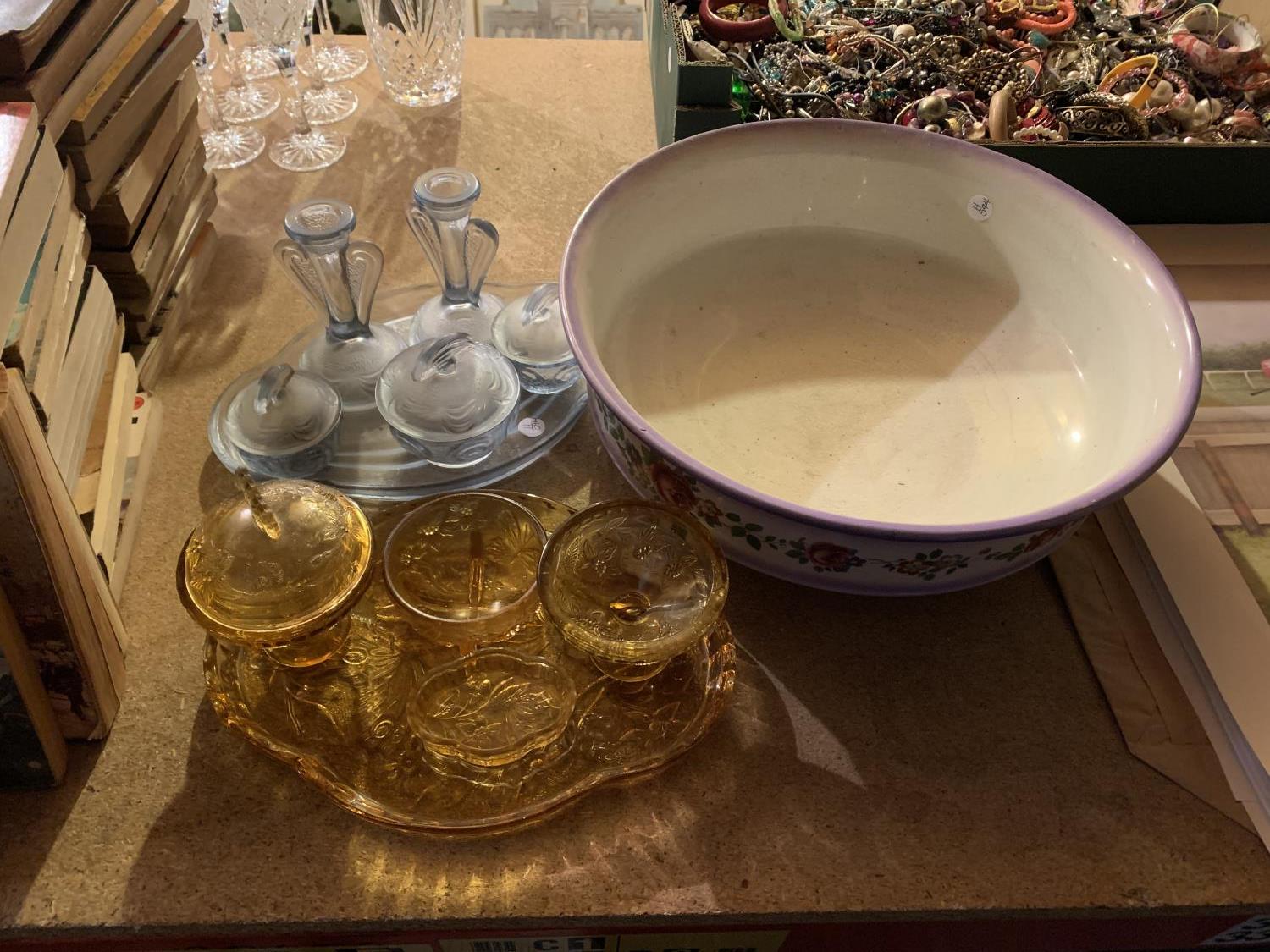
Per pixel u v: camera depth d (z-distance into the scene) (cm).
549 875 44
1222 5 104
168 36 64
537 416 63
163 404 63
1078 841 46
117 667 49
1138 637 53
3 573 40
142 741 48
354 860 45
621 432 50
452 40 91
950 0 97
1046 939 49
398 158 87
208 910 43
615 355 59
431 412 55
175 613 53
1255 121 87
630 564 47
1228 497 57
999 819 46
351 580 46
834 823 46
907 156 64
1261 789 47
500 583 49
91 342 52
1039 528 43
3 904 43
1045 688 52
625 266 61
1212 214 80
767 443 58
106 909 43
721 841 45
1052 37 98
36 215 44
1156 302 54
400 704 49
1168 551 54
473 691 46
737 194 65
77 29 51
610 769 46
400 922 43
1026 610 55
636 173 59
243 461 56
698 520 50
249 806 46
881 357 63
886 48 91
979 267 66
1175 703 50
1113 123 83
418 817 44
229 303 71
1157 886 44
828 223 68
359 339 63
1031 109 85
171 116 65
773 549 48
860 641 53
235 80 94
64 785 47
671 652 44
